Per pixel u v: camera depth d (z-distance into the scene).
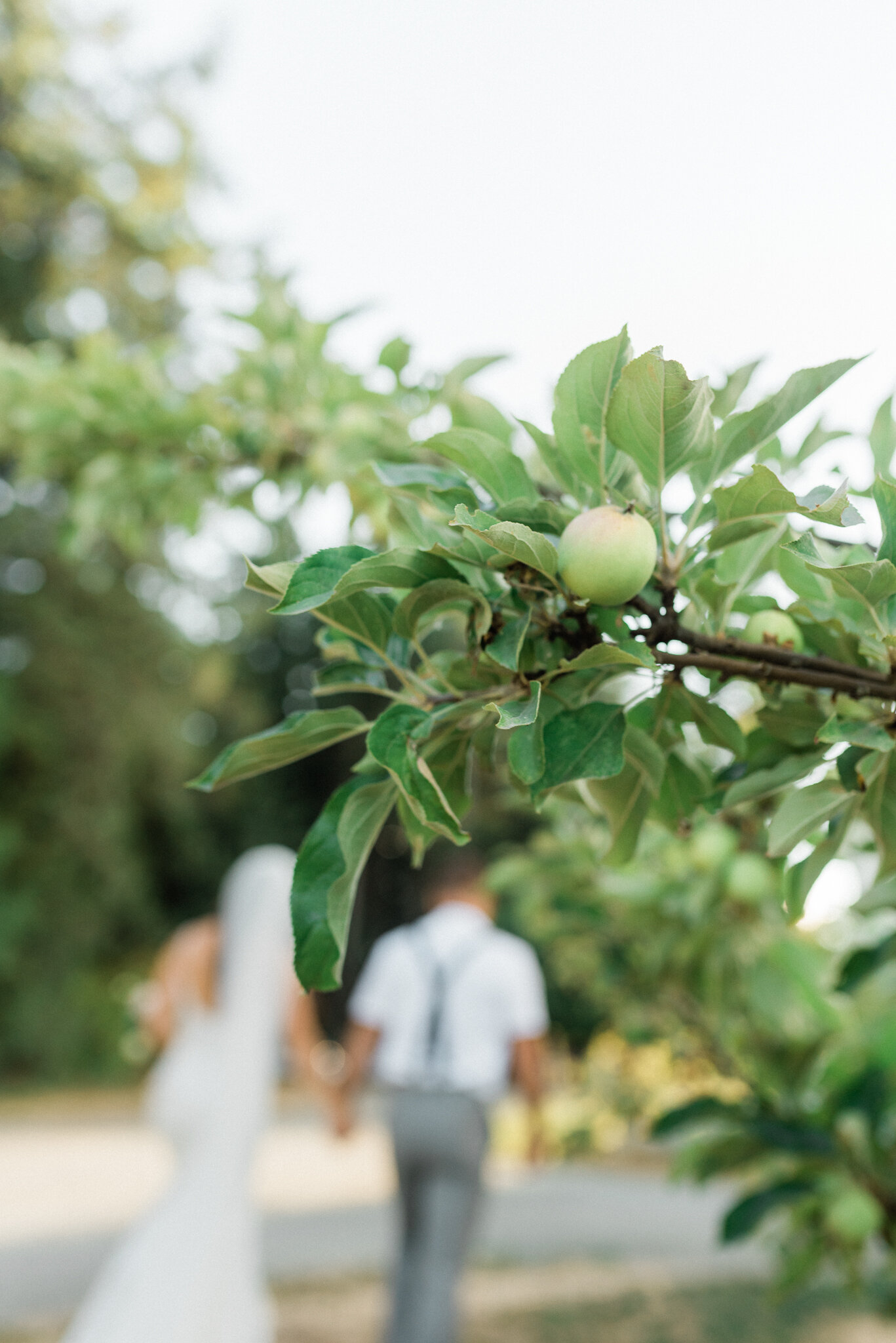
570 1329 5.16
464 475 1.18
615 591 0.97
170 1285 3.73
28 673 17.41
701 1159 2.37
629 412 0.99
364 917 24.39
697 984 2.84
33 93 15.64
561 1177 10.20
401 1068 4.12
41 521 16.70
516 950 4.33
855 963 1.80
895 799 1.12
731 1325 5.23
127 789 19.45
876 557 1.05
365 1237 7.49
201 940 4.77
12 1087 17.34
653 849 2.58
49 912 17.89
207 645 20.22
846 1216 2.15
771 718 1.21
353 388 2.51
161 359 2.95
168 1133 4.31
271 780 25.23
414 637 1.04
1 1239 7.32
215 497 2.83
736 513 1.00
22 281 15.91
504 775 1.49
